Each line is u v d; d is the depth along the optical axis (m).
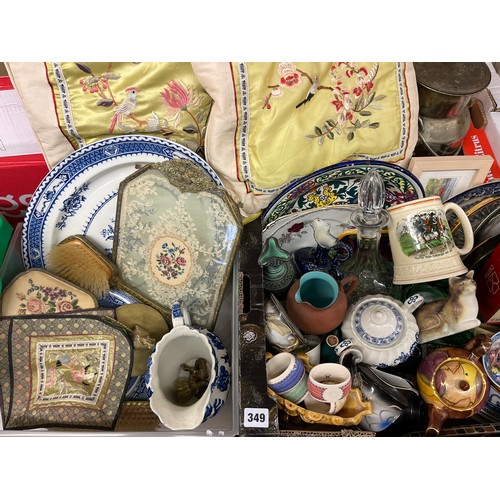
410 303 0.79
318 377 0.70
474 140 0.97
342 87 0.80
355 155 0.85
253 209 0.86
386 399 0.73
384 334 0.77
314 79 0.78
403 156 0.86
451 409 0.72
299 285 0.78
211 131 0.79
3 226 0.86
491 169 0.95
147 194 0.83
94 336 0.82
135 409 0.84
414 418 0.77
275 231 0.88
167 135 0.85
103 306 0.90
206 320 0.89
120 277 0.88
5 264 0.86
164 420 0.71
